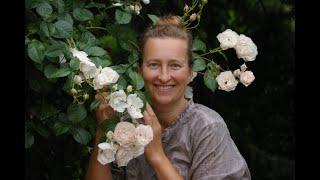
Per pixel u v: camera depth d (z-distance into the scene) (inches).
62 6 80.2
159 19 85.1
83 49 78.3
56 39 79.8
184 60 78.6
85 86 78.2
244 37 85.3
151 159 76.4
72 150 92.5
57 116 84.0
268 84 144.1
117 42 89.0
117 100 71.2
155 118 76.2
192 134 81.3
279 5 140.3
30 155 90.0
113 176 85.8
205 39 133.6
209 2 133.6
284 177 140.6
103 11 89.4
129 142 70.5
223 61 127.3
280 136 146.1
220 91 136.6
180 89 79.1
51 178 92.4
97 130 80.0
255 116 144.3
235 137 140.7
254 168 141.7
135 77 74.2
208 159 79.8
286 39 141.3
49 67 75.8
